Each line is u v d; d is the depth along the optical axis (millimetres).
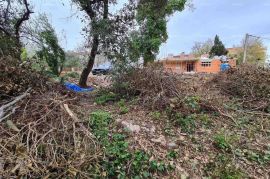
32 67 6109
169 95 5957
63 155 3406
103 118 4672
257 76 7086
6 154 3271
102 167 3510
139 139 4254
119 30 7988
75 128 3930
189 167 3885
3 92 4762
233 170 3867
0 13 9297
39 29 10594
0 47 7953
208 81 8055
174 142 4355
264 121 5539
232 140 4602
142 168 3691
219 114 5633
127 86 6453
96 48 8477
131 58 7566
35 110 4176
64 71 14711
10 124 3754
